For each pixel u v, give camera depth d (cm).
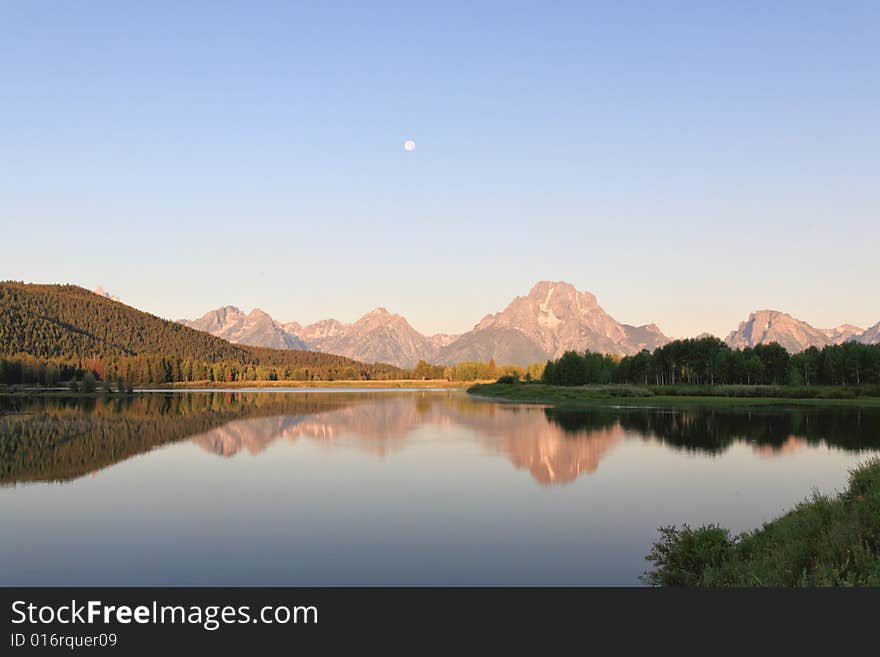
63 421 9212
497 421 8956
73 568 2491
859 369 15350
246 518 3259
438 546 2742
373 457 5422
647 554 2603
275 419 9606
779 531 2361
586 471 4631
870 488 2458
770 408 10756
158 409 12056
